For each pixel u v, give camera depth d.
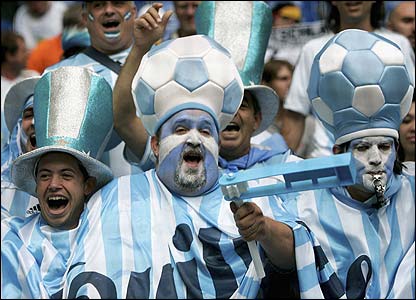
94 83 13.60
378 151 13.19
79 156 13.10
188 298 12.74
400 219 13.55
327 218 13.38
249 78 14.84
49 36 23.11
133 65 14.37
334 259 13.29
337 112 13.28
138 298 12.66
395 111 13.22
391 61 13.11
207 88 13.21
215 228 13.03
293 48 20.11
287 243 12.68
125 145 14.97
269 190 11.80
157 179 13.41
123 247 12.96
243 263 12.91
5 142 16.27
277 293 13.08
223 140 14.61
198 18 15.63
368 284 13.25
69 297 12.66
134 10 16.62
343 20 17.56
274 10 20.25
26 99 14.83
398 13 19.38
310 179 11.62
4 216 14.57
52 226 13.25
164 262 12.88
